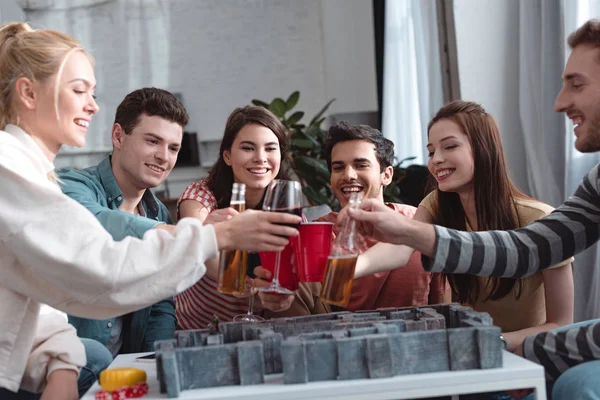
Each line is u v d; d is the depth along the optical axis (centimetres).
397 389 103
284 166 216
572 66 133
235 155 201
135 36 668
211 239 115
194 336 117
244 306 179
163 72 668
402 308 134
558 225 142
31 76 138
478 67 312
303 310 174
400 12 472
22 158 130
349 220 122
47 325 130
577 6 231
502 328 170
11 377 121
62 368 122
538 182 262
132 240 117
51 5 660
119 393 105
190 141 661
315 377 105
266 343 112
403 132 484
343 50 624
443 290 198
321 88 658
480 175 168
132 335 192
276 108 412
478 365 107
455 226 179
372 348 104
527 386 105
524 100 271
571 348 125
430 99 393
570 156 236
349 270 119
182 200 206
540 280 165
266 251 122
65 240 116
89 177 198
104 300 115
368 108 622
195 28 667
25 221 116
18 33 143
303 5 659
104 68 666
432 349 107
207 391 103
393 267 167
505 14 306
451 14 363
